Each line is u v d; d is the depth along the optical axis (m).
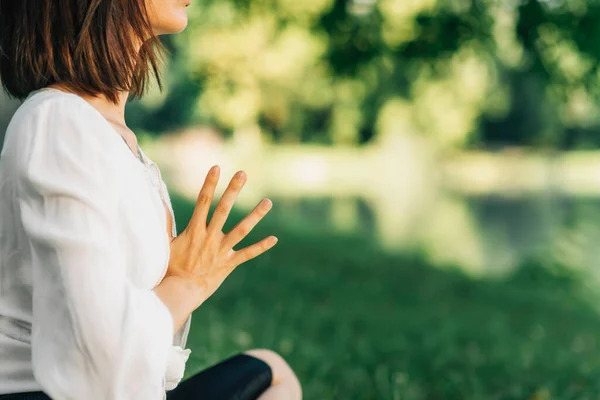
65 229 1.40
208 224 1.65
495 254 16.08
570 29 9.93
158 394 1.39
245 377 2.00
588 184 35.91
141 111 40.75
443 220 22.02
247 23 13.05
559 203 27.53
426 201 27.56
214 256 1.63
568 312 10.50
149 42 1.71
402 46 10.86
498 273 13.29
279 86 36.72
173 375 1.57
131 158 1.53
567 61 10.37
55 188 1.42
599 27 9.86
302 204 24.88
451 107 33.19
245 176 1.65
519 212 24.58
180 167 32.09
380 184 34.28
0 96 5.59
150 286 1.50
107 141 1.49
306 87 36.50
